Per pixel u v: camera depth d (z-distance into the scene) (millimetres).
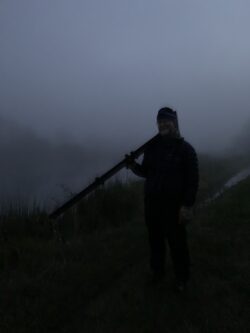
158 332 2520
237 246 3746
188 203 2812
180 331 2510
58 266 3400
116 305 2809
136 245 3924
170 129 2906
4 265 3504
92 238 4199
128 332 2514
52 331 2588
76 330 2576
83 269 3334
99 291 3043
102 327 2574
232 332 2490
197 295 2912
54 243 3928
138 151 3121
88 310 2775
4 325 2600
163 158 2885
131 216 5164
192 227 4336
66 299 2912
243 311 2707
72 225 4477
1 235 3996
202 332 2494
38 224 4258
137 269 3346
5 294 2986
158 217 2939
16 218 4262
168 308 2754
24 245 3775
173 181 2857
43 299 2900
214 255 3584
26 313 2742
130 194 5547
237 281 3074
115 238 4188
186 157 2848
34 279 3191
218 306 2770
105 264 3455
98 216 4875
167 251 3711
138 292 2959
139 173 3072
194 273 3232
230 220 4488
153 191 2893
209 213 4875
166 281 3105
